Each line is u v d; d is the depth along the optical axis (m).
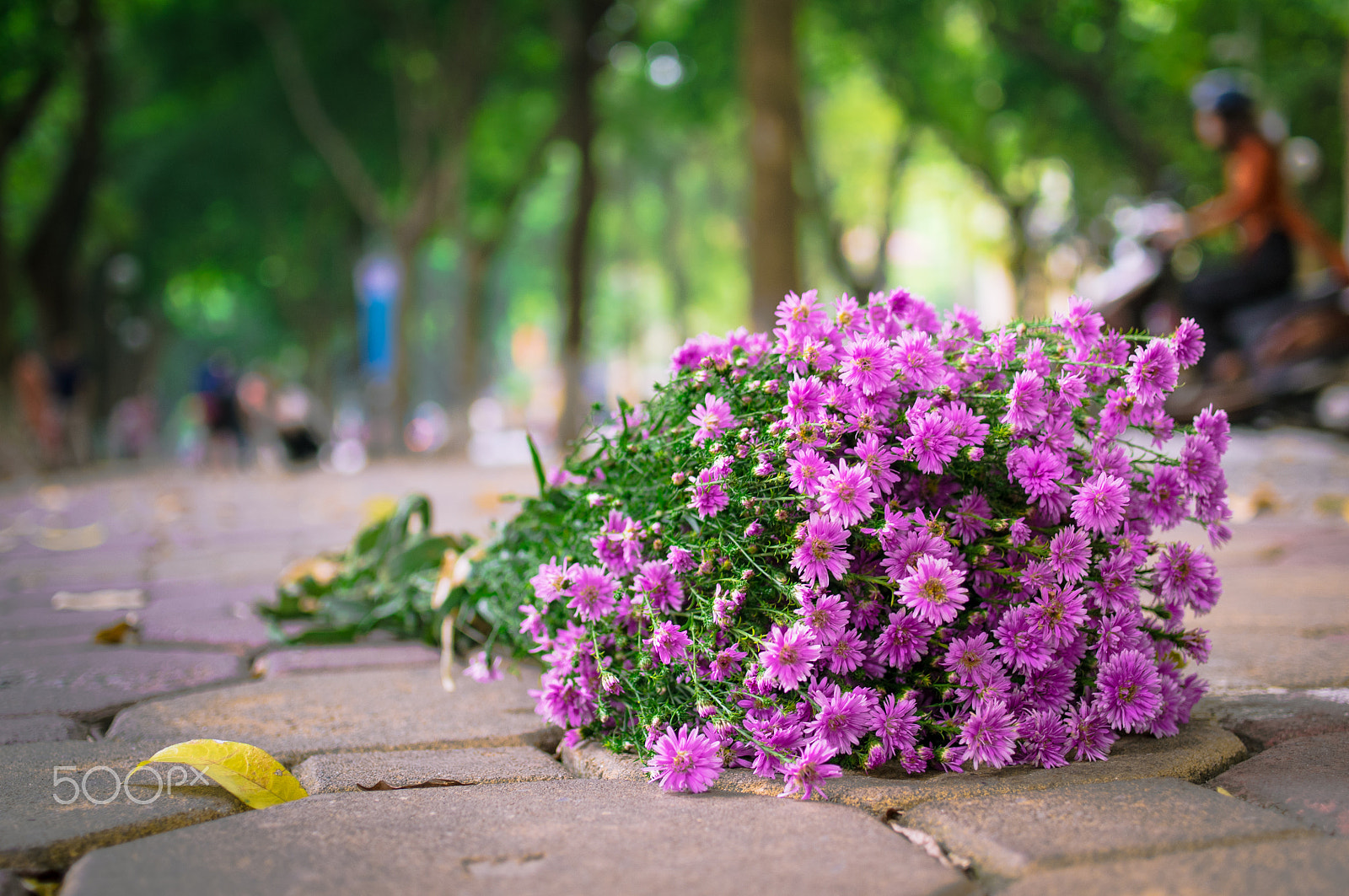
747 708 1.64
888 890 1.20
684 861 1.29
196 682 2.44
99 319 29.20
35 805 1.51
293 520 6.75
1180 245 7.21
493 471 11.97
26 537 6.50
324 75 20.89
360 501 8.02
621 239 40.69
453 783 1.66
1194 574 1.79
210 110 23.91
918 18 19.61
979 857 1.30
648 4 19.83
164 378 51.12
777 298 10.79
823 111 30.14
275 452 20.64
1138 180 20.28
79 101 20.52
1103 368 1.80
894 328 1.90
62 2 17.58
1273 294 6.96
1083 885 1.20
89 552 5.50
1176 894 1.17
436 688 2.31
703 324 43.50
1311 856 1.25
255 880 1.24
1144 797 1.47
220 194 25.75
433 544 2.82
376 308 22.78
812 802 1.50
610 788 1.60
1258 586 3.40
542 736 1.95
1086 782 1.55
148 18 19.88
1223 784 1.56
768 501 1.68
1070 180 23.50
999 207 24.78
